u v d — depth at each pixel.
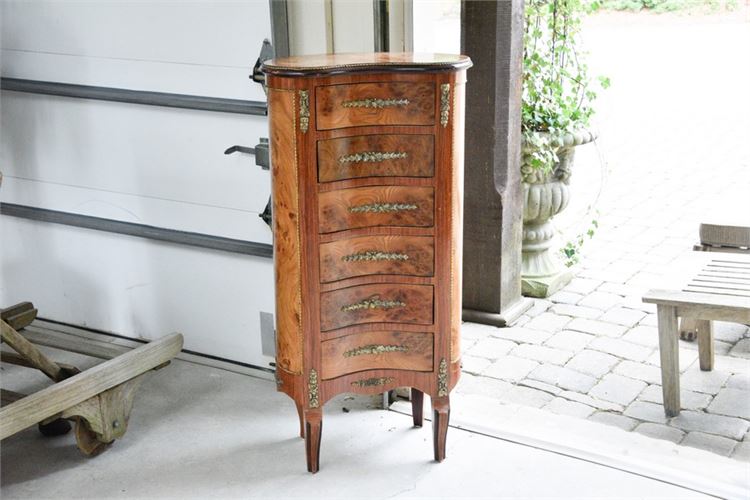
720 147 6.76
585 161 6.54
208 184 3.48
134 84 3.53
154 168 3.59
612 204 5.57
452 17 9.48
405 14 3.01
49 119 3.80
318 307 2.66
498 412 3.20
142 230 3.66
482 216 3.92
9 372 3.68
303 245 2.60
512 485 2.73
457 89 2.57
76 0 3.56
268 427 3.15
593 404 3.32
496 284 3.99
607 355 3.70
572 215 5.39
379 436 3.04
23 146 3.91
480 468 2.83
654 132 7.27
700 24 11.31
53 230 3.95
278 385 2.83
